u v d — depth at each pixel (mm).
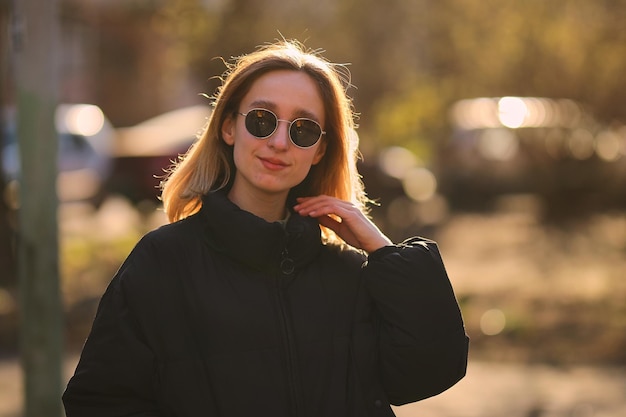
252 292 3254
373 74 23625
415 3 21969
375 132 23125
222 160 3535
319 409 3227
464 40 15898
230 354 3189
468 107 20469
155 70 34125
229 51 21641
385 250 3418
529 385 8914
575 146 16469
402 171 18891
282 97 3418
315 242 3350
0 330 10852
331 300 3361
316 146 3455
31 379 6363
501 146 19516
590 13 14461
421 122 21016
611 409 8125
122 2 33719
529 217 17984
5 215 13531
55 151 6297
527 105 15836
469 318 11039
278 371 3205
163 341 3213
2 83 14664
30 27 6203
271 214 3529
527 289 12242
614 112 15141
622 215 16547
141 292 3223
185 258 3287
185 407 3184
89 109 22516
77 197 20688
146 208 18531
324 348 3287
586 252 14773
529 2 15000
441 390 3400
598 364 9625
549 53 15086
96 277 13172
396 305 3340
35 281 6320
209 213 3283
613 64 14734
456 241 16422
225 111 3506
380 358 3373
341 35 23609
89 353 3229
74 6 33125
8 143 18359
